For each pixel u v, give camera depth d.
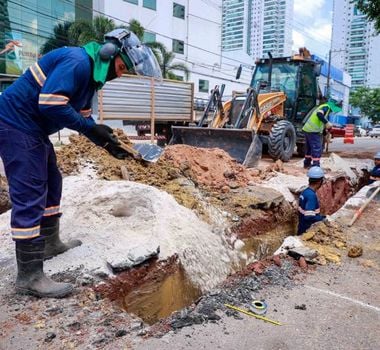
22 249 2.63
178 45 33.81
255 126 8.68
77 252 3.29
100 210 4.33
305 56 10.77
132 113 10.23
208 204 5.16
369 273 3.42
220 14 37.06
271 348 2.30
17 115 2.52
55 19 27.45
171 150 6.64
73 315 2.50
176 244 3.79
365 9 11.84
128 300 3.09
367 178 9.12
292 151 9.63
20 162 2.53
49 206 3.10
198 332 2.42
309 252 3.65
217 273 4.10
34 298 2.68
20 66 25.80
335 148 16.69
